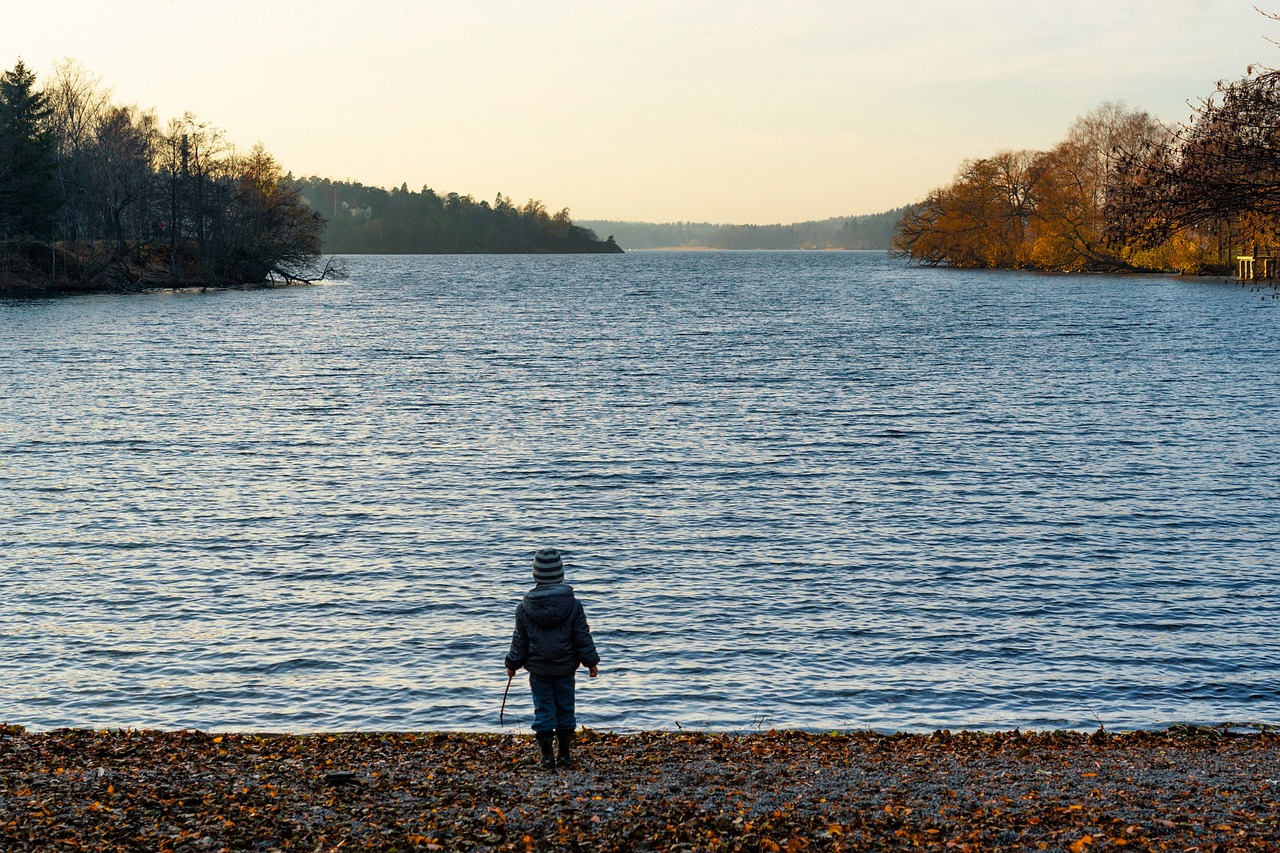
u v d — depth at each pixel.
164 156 117.31
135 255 119.81
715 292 130.38
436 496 27.59
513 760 11.51
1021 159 156.75
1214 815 9.16
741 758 11.73
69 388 46.19
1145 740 13.00
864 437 35.62
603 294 127.06
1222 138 10.63
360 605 19.42
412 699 15.49
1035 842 8.48
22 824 8.96
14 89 102.38
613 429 37.19
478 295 124.44
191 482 28.88
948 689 15.89
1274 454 32.03
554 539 23.80
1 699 15.33
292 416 39.75
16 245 104.94
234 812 9.32
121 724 14.57
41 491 27.66
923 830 8.77
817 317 89.06
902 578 21.03
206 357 58.69
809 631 18.22
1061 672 16.50
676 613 19.08
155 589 20.17
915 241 180.25
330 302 108.88
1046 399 43.25
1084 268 147.00
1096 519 25.22
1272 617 18.78
